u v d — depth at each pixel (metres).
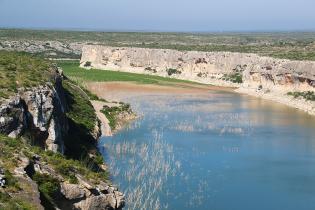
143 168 72.12
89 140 83.06
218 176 71.50
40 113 62.84
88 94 125.00
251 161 79.38
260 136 96.56
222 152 84.19
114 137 91.81
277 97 145.00
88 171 51.84
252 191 66.12
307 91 139.75
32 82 68.56
